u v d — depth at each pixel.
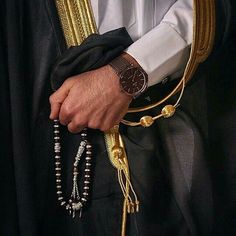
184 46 0.99
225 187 1.13
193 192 1.09
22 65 0.95
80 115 0.94
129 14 1.03
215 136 1.11
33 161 1.00
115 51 0.95
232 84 1.10
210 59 1.03
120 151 1.02
